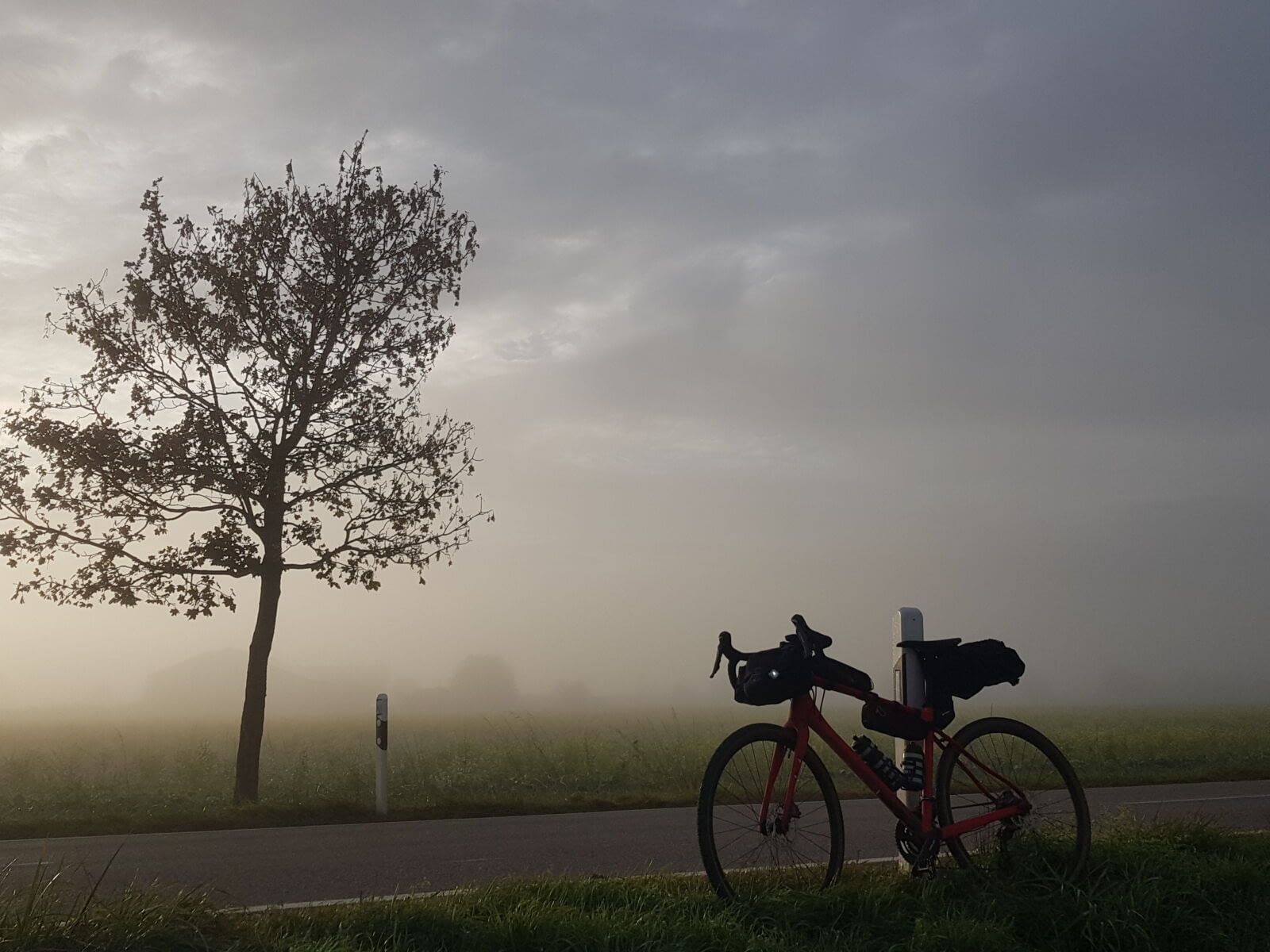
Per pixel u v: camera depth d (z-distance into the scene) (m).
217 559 13.52
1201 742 24.02
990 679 6.02
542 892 5.78
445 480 14.62
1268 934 5.15
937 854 5.77
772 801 5.71
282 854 8.70
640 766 19.00
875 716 5.81
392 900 5.66
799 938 4.95
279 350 14.04
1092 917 5.06
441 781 16.31
